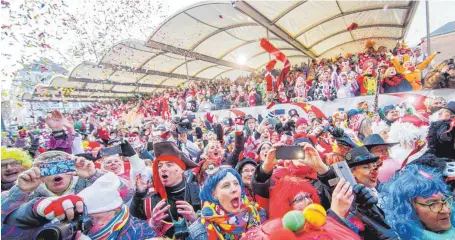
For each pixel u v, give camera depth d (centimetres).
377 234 116
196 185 219
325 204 156
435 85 469
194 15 777
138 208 188
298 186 153
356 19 835
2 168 181
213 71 1568
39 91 755
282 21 761
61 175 153
